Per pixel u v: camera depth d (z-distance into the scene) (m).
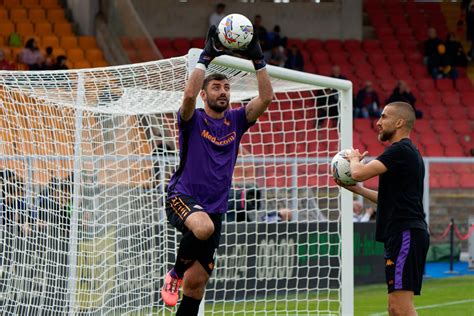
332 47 97.25
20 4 85.62
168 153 42.81
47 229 34.12
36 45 77.31
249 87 34.62
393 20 103.19
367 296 47.59
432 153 84.44
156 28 94.81
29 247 34.12
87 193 34.91
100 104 33.94
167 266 35.62
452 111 91.56
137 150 38.97
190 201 24.72
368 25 102.69
